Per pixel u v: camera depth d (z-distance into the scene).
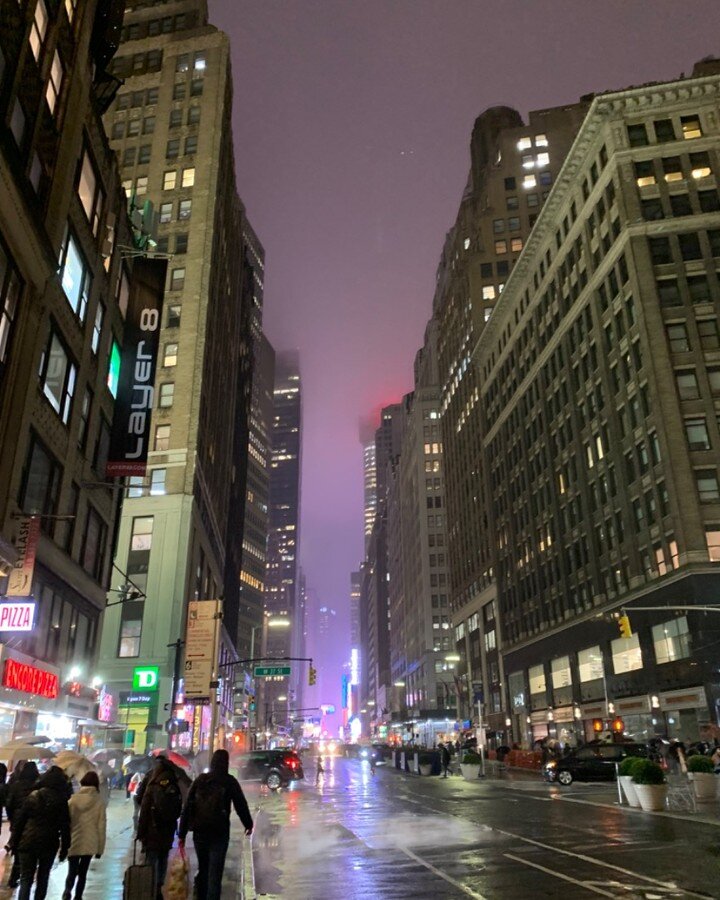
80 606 28.38
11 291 20.30
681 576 46.91
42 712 23.27
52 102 23.58
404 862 13.62
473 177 118.38
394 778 45.09
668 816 19.80
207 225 67.81
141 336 31.97
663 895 10.27
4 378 19.95
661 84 59.19
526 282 78.38
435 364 152.12
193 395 60.56
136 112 75.62
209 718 63.03
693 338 51.75
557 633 66.44
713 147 57.28
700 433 49.56
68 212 25.27
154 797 9.62
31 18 20.41
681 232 55.09
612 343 57.88
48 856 9.20
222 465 80.75
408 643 154.50
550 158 102.56
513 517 81.25
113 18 29.31
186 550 54.09
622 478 55.31
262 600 191.38
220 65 77.19
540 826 18.50
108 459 29.94
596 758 34.53
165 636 50.84
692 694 45.00
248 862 13.27
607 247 59.91
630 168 57.84
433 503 141.50
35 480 23.02
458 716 100.94
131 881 7.62
